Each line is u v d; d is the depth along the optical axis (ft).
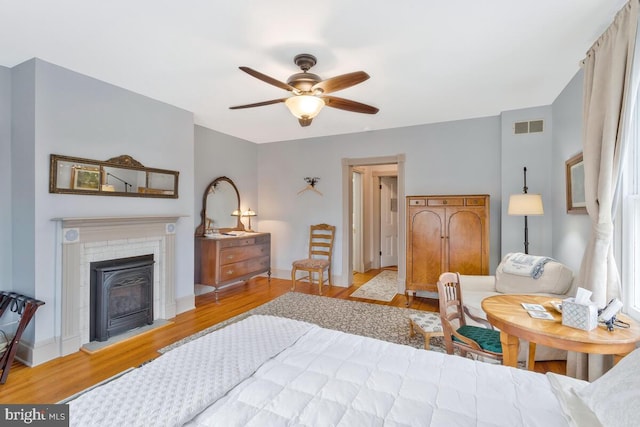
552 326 5.65
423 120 14.55
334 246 17.67
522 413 3.72
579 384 4.27
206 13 6.47
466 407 3.84
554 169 11.97
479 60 8.56
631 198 6.61
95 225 9.68
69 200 9.21
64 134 9.05
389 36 7.35
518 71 9.30
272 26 6.95
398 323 11.80
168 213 12.16
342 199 17.43
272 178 19.40
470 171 14.33
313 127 15.84
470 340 6.93
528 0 6.07
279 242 19.27
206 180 16.05
